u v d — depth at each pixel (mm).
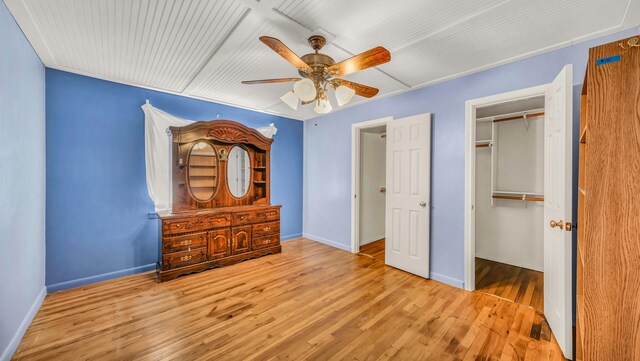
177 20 1845
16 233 1835
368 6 1676
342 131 4227
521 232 3459
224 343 1854
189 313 2244
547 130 2137
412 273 3174
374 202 4820
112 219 3016
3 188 1624
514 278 3068
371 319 2174
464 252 2777
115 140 3027
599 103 1230
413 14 1763
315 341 1886
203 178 3504
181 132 3236
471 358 1723
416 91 3209
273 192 4582
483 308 2361
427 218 3025
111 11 1734
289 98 2232
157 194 3266
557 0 1617
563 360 1699
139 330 1996
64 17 1796
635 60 1176
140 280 2957
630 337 1191
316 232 4738
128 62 2521
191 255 3127
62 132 2713
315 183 4742
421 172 3082
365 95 2396
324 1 1626
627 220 1194
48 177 2635
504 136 3592
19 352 1740
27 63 2078
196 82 3047
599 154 1233
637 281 1181
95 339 1884
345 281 2941
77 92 2795
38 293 2350
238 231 3539
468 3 1647
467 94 2764
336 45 2168
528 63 2373
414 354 1760
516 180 3496
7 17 1685
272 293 2633
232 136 3627
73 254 2779
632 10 1706
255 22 1859
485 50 2260
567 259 1735
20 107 1922
